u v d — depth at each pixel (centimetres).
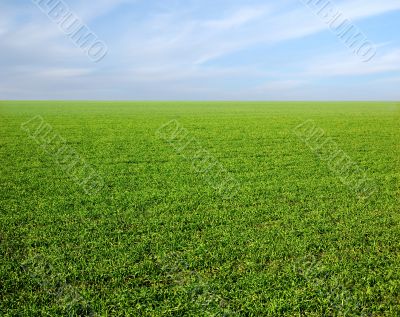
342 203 1130
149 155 1794
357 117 3725
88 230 906
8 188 1231
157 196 1162
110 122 3173
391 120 3406
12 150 1867
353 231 916
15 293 647
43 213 1008
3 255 778
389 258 785
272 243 845
